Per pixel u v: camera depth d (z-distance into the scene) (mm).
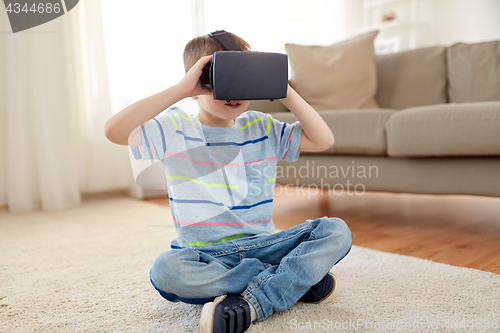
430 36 3646
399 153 1385
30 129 1997
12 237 1426
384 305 761
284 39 3219
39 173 1959
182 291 697
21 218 1781
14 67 1897
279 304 708
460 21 3455
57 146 2021
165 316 751
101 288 908
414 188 1414
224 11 2777
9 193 1940
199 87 756
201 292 700
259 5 3010
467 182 1305
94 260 1129
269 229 853
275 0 3133
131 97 2254
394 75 2080
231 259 771
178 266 694
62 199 2025
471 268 971
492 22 3275
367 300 787
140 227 1546
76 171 2084
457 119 1263
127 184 2340
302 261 718
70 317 757
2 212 1929
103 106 2230
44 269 1061
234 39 862
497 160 1247
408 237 1316
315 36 3482
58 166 2012
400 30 3793
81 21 2189
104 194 2412
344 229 773
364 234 1367
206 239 786
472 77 1910
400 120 1373
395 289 839
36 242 1351
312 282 723
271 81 689
